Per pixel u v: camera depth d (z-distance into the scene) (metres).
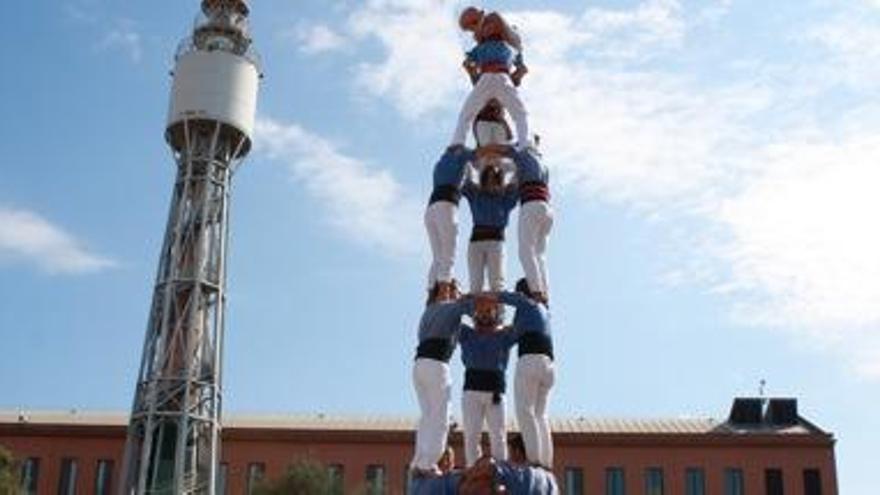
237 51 72.94
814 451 79.25
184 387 64.19
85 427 80.25
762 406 84.31
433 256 19.50
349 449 79.56
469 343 18.94
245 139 71.19
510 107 20.30
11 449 79.56
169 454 63.25
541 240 19.38
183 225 68.06
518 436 18.05
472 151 20.00
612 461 79.81
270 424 81.88
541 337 18.41
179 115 69.62
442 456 18.02
